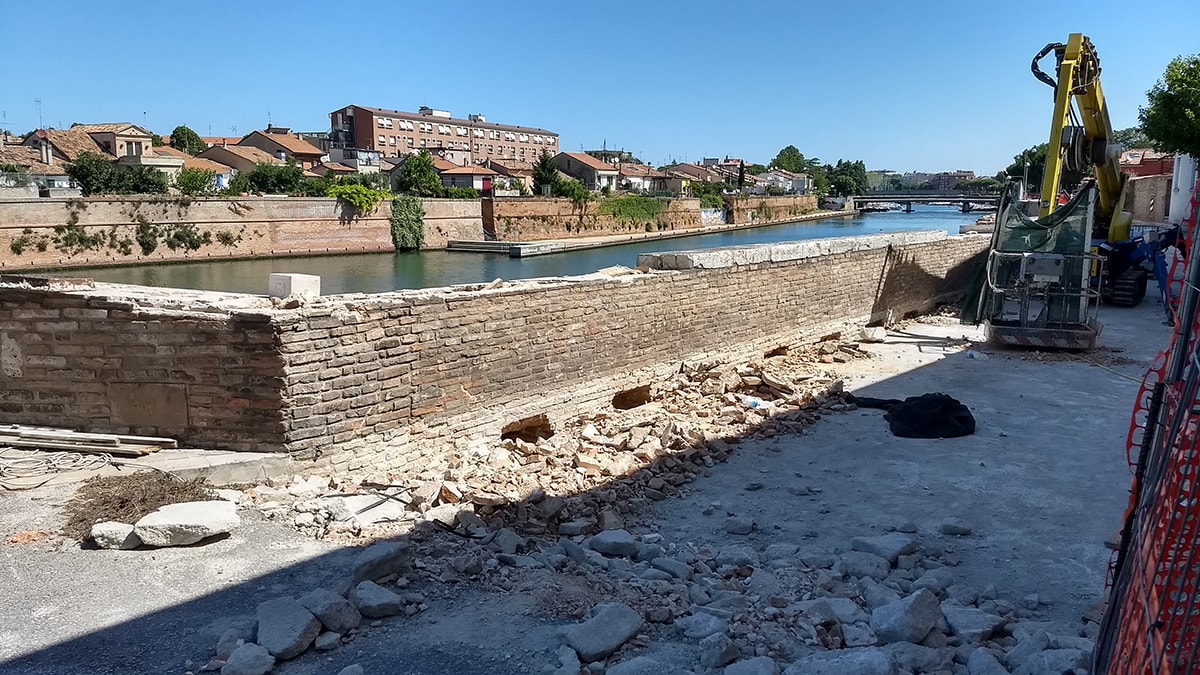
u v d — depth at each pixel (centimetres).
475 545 633
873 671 428
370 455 801
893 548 662
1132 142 7312
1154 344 1653
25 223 3916
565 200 6781
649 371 1170
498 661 468
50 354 774
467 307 884
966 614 531
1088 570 647
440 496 726
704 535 723
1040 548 692
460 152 11600
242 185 6247
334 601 498
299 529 643
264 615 486
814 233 8044
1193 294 355
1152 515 346
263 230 4969
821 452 962
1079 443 992
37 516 630
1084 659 446
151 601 527
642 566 627
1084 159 1947
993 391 1250
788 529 738
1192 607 319
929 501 805
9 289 770
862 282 1702
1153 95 2809
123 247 4322
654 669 450
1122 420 1093
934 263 2016
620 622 496
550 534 701
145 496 659
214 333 735
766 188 12888
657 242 6919
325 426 764
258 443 747
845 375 1355
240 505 677
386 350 806
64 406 780
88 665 459
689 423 1015
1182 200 3562
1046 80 1755
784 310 1465
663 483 831
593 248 6256
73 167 5150
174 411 758
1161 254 2003
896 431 1027
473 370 899
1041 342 1543
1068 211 1547
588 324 1052
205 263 4659
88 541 598
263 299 794
